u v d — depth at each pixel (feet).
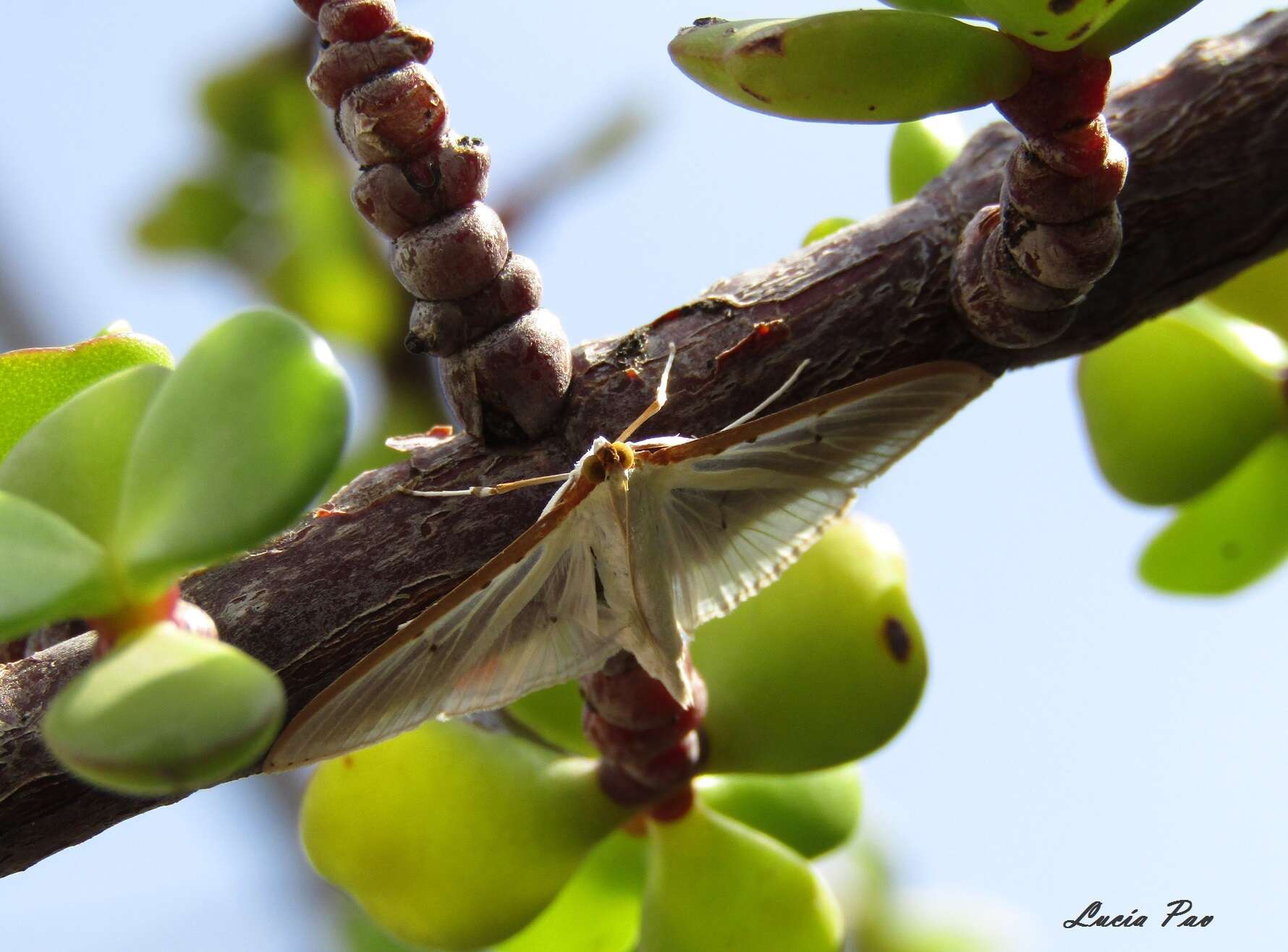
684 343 0.62
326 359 0.56
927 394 0.61
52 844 0.59
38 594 0.55
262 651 0.60
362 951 0.69
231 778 0.60
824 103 0.57
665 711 0.62
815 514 0.62
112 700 0.54
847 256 0.62
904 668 0.62
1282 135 0.62
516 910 0.62
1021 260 0.60
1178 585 0.68
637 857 0.64
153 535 0.55
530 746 0.63
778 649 0.62
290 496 0.55
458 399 0.61
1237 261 0.63
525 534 0.60
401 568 0.61
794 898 0.62
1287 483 0.67
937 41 0.57
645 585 0.62
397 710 0.60
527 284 0.61
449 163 0.60
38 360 0.60
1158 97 0.63
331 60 0.59
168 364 0.60
